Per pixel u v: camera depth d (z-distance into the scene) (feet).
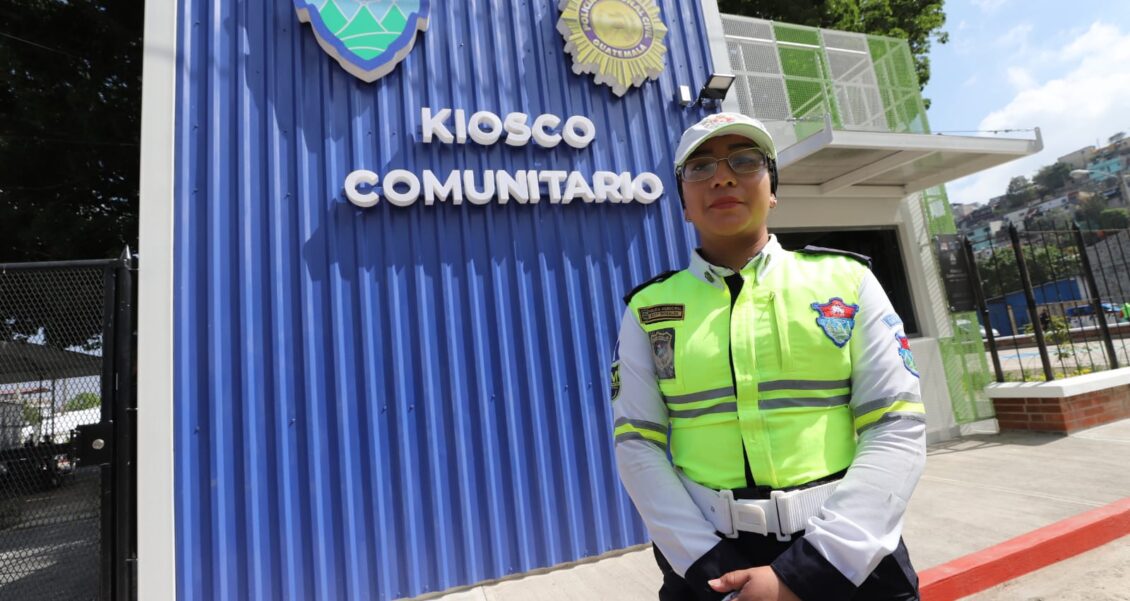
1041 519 11.66
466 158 12.73
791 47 19.70
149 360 9.91
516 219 12.80
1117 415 19.43
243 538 10.03
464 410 11.71
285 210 11.43
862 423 4.08
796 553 3.56
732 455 4.18
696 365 4.38
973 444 18.61
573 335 12.65
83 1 24.04
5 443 9.00
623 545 12.14
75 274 9.81
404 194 11.88
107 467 9.37
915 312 20.26
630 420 4.68
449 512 11.24
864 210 20.26
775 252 4.74
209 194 10.96
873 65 20.97
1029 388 19.15
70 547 9.09
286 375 10.81
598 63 14.12
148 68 11.03
